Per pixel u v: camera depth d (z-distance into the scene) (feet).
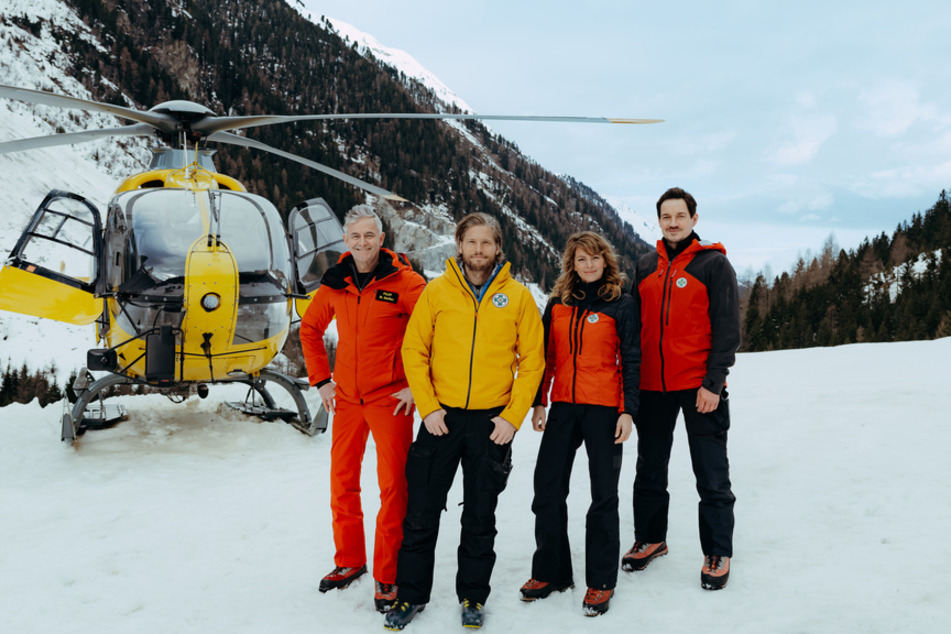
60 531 13.65
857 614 8.70
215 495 16.15
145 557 12.21
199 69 420.36
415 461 9.58
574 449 10.18
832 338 254.06
